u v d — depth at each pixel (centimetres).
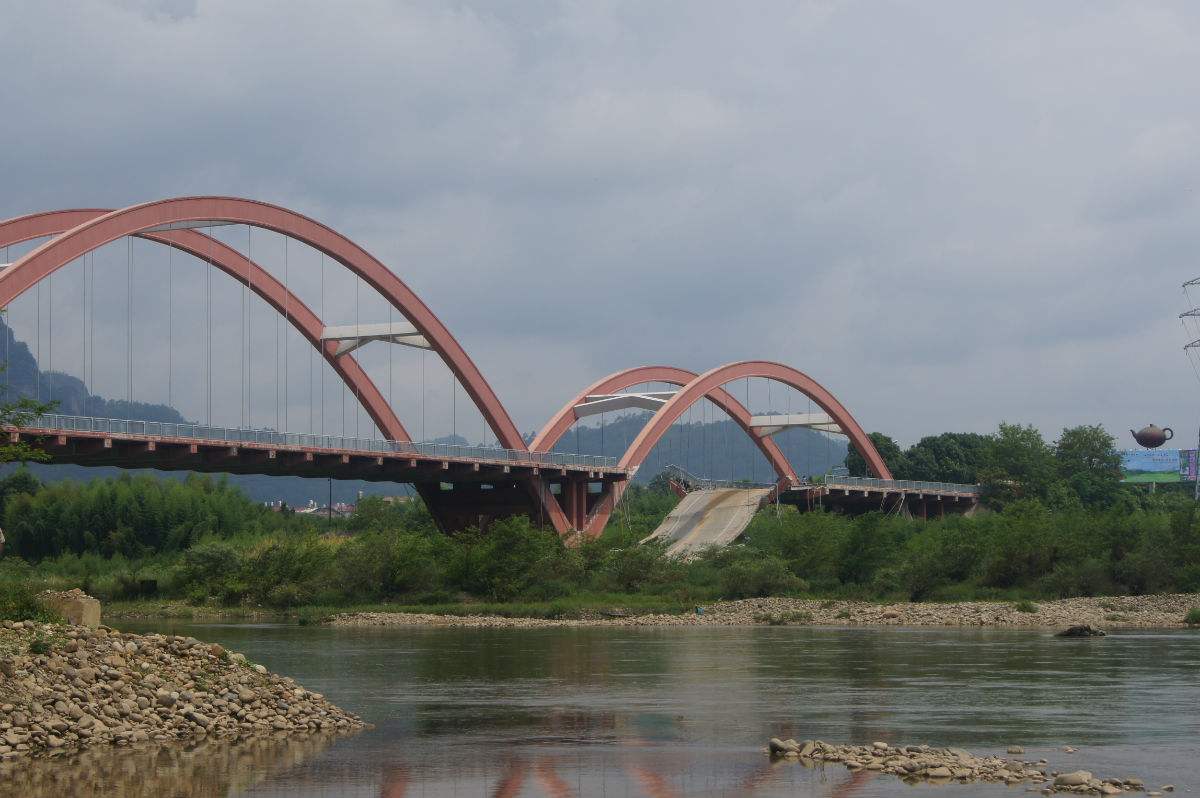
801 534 11156
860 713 3484
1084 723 3262
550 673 4716
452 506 11944
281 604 9975
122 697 3089
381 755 2795
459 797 2345
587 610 9231
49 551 14500
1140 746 2880
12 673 2983
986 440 19500
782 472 15800
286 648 6116
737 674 4622
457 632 7600
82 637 3303
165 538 14550
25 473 15825
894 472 18388
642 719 3391
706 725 3269
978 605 9019
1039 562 10350
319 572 10362
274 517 16138
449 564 10338
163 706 3108
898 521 13375
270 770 2602
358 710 3603
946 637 6694
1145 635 6775
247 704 3238
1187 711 3484
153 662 3309
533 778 2527
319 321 10925
